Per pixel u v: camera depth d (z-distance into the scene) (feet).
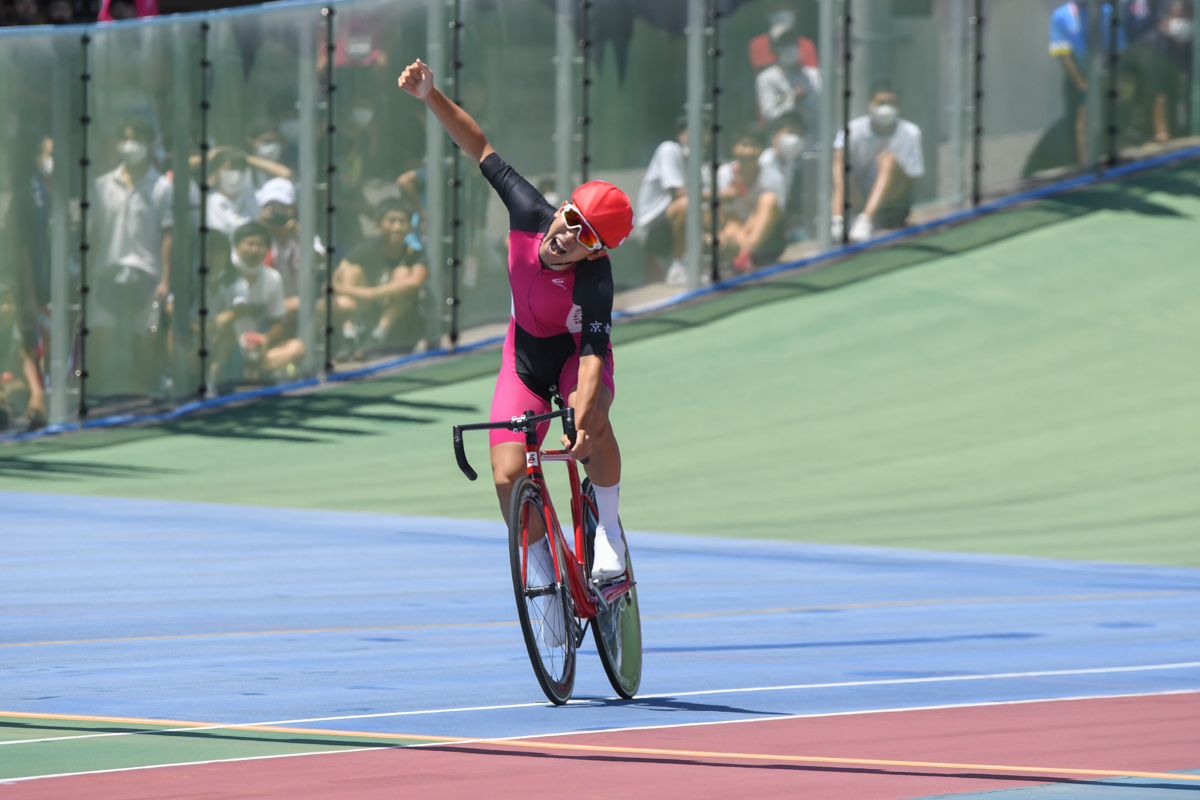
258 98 177.58
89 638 62.13
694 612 71.77
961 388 152.05
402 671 55.11
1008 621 69.51
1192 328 162.91
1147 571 87.71
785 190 192.85
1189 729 45.52
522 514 48.01
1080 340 162.61
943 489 119.85
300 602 73.20
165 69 173.37
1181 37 205.77
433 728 44.55
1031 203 197.67
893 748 42.24
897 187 196.44
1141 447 129.70
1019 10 199.72
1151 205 192.95
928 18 196.24
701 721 46.32
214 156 176.04
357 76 181.68
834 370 161.38
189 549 92.89
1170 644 63.46
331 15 180.45
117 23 170.81
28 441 161.48
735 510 114.11
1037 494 116.78
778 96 192.13
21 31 165.27
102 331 171.12
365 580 80.94
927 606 74.13
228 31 175.73
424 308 185.16
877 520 108.68
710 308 183.01
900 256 189.26
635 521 109.70
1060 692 52.21
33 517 108.88
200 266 175.42
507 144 185.16
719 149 190.49
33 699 48.83
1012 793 36.68
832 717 47.16
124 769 38.06
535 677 54.34
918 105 196.85
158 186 173.58
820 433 141.69
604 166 187.01
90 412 170.30
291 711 47.14
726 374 163.53
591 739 43.09
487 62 184.44
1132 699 50.80
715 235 189.78
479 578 82.17
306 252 180.04
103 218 170.91
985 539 100.48
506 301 187.52
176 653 58.65
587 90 186.29
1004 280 179.22
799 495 119.55
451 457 143.64
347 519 109.81
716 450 138.31
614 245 48.83
